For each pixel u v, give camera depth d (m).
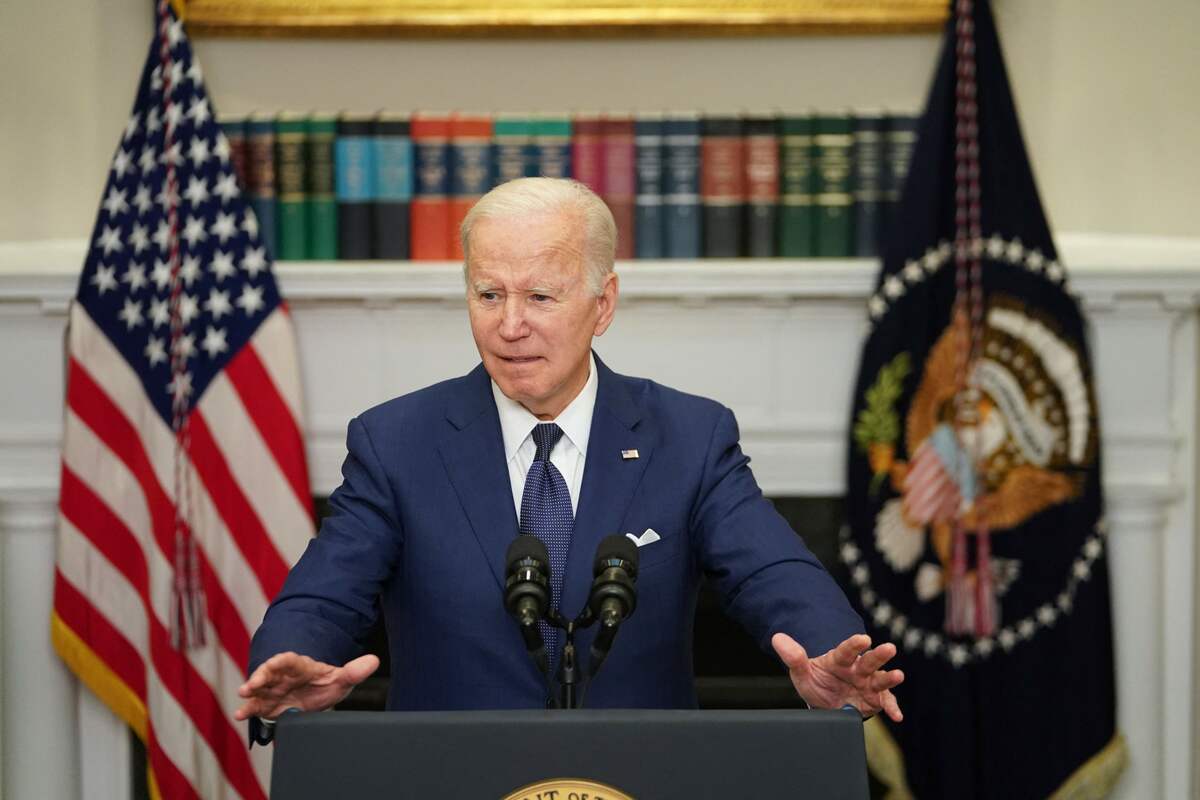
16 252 12.81
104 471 12.16
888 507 12.31
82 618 12.19
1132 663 12.88
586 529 7.18
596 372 7.59
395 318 12.66
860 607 12.36
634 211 12.45
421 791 5.15
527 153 12.38
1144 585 12.83
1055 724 12.45
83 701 12.90
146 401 12.23
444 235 12.46
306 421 12.74
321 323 12.69
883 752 12.42
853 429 12.33
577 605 7.04
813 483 12.85
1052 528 12.34
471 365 12.73
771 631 6.81
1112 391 12.76
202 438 12.20
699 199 12.47
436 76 13.14
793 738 5.20
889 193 12.44
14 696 12.67
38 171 13.07
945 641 12.38
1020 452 12.29
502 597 7.06
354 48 13.11
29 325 12.54
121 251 12.16
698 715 5.23
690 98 13.19
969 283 12.22
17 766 12.71
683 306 12.65
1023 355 12.25
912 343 12.19
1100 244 13.07
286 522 12.23
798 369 12.77
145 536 12.25
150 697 12.16
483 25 12.88
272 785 5.17
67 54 13.05
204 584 12.23
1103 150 13.20
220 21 12.87
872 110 12.95
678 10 12.91
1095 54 13.15
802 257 12.51
